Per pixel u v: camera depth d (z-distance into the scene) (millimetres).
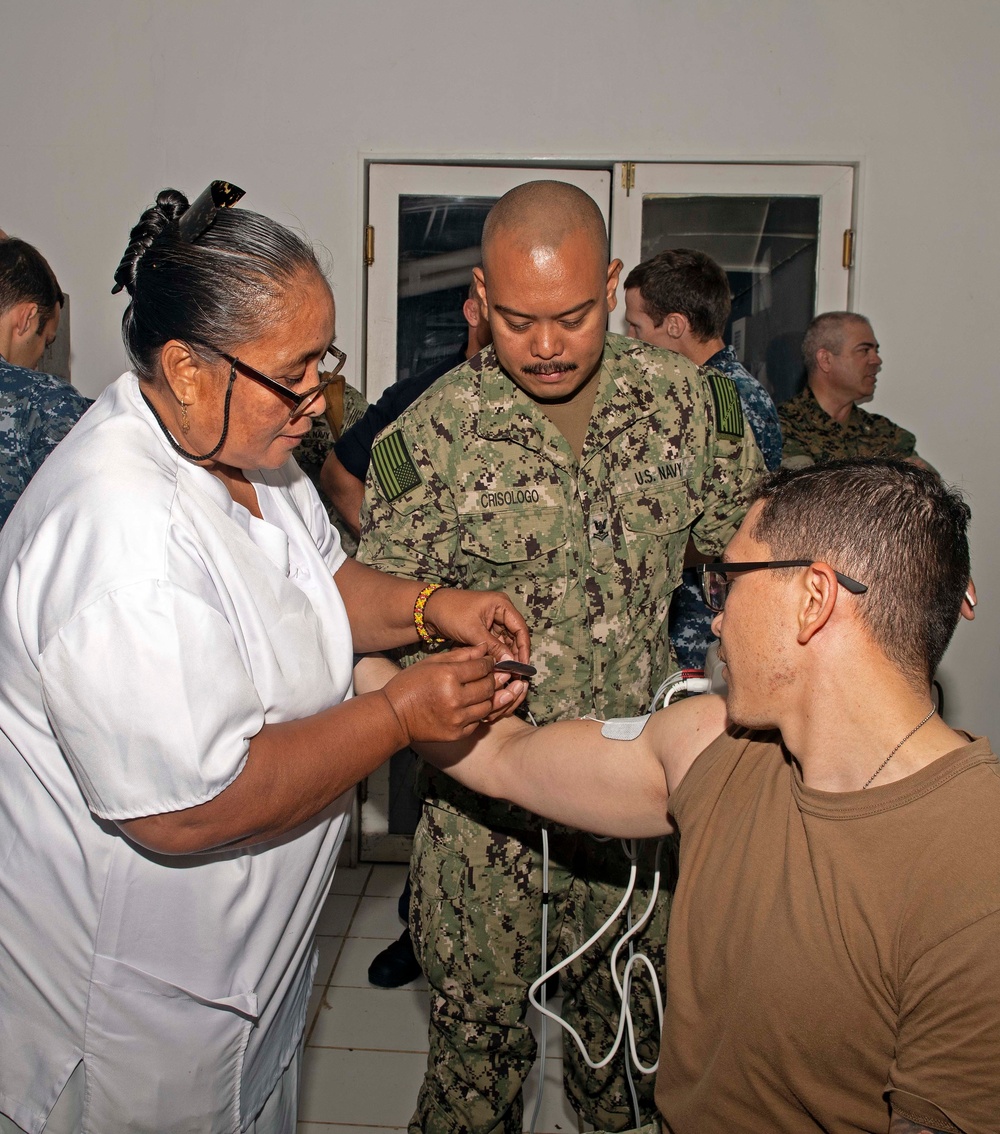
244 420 976
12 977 1028
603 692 1545
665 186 2988
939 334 3057
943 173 2984
